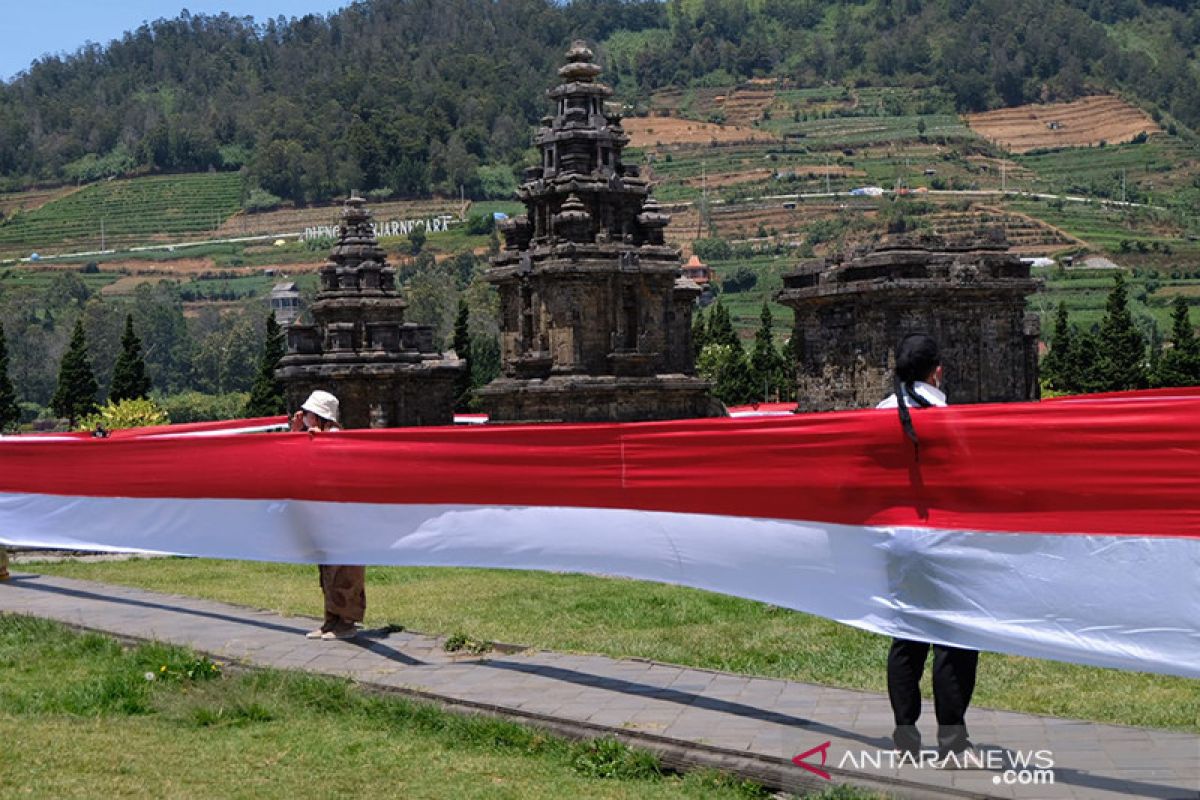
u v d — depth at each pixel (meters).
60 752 13.77
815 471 13.93
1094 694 16.06
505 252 50.31
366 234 58.25
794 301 53.12
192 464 21.14
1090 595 11.91
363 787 12.75
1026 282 50.31
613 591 25.80
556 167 48.41
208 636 19.67
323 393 20.16
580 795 12.45
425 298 186.38
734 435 14.79
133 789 12.62
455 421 57.28
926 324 49.53
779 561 14.32
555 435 16.62
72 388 93.56
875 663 17.83
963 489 12.64
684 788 12.59
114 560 33.53
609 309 47.44
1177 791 11.14
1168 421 11.62
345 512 18.84
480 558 17.34
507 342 50.47
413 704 15.21
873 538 13.30
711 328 112.69
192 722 15.02
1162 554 11.61
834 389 52.22
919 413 12.91
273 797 12.46
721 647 19.52
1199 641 11.41
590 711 14.73
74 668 17.92
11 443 24.31
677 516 15.43
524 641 20.03
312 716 15.30
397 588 26.81
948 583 12.64
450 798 12.41
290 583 28.00
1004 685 16.67
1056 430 12.14
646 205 48.97
